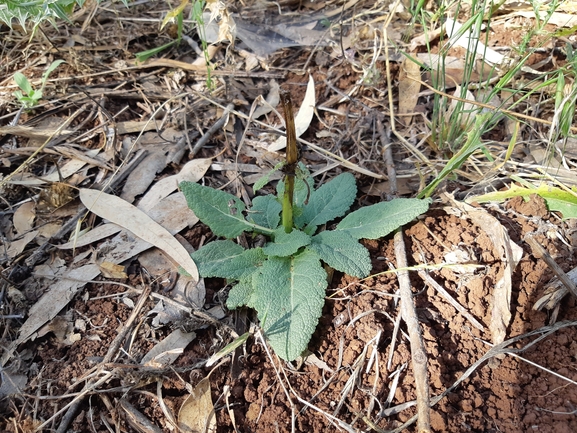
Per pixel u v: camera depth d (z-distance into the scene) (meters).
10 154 0.52
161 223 0.47
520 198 0.45
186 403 0.36
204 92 0.59
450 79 0.57
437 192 0.47
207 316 0.40
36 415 0.37
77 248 0.46
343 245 0.41
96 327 0.41
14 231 0.47
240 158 0.53
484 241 0.42
